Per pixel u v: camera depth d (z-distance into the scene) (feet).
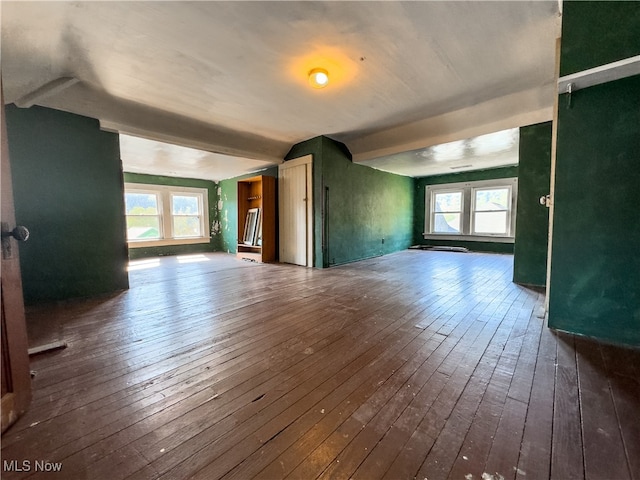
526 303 9.46
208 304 9.52
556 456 3.37
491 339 6.68
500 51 7.98
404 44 7.61
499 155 16.98
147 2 5.86
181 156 16.67
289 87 9.91
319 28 6.91
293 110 12.05
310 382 5.00
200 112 12.13
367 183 19.93
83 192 10.59
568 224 6.86
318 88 9.66
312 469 3.26
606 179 6.39
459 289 11.35
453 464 3.29
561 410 4.17
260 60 8.20
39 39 6.56
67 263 10.27
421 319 8.04
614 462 3.27
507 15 6.59
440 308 9.00
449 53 8.05
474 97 10.99
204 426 3.94
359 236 19.31
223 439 3.71
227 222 25.36
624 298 6.34
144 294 10.82
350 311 8.75
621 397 4.44
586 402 4.33
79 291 10.52
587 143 6.53
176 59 8.06
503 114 11.80
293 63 8.39
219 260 20.12
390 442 3.64
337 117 12.98
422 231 26.11
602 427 3.81
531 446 3.52
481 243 22.85
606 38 6.01
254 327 7.51
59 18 6.09
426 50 7.89
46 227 9.86
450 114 12.64
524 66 8.80
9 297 3.81
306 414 4.18
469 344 6.44
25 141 9.43
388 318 8.13
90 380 5.04
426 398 4.52
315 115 12.67
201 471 3.24
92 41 7.10
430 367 5.46
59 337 6.84
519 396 4.52
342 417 4.11
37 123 9.61
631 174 6.13
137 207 21.76
